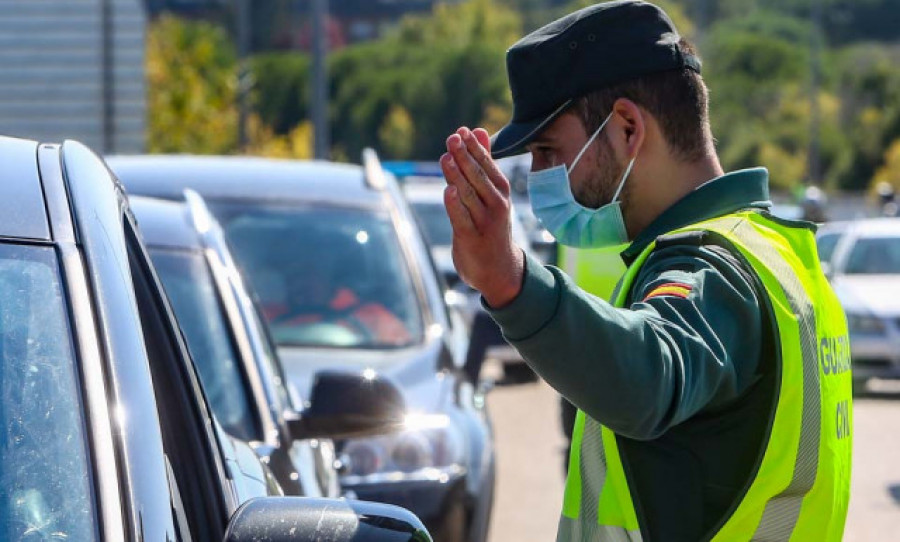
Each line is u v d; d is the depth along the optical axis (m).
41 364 4.93
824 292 5.79
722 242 5.39
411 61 144.00
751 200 5.80
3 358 4.93
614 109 5.72
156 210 10.68
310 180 15.55
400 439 12.05
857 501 20.48
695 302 5.08
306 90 140.38
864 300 32.91
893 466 23.27
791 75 159.12
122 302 5.25
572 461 5.65
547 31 5.82
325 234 14.83
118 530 4.64
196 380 6.62
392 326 14.09
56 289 5.10
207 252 10.30
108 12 36.09
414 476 11.93
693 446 5.31
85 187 5.64
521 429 27.03
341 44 198.12
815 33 125.25
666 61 5.70
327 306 14.20
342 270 14.55
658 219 5.76
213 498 6.31
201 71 64.62
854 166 139.62
